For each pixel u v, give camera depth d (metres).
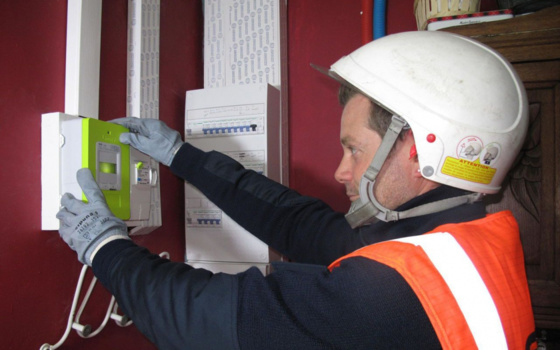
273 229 0.88
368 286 0.43
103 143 0.71
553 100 0.86
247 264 1.08
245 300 0.46
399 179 0.56
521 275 0.52
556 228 0.85
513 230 0.55
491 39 0.87
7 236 0.62
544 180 0.86
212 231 1.12
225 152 1.12
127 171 0.78
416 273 0.42
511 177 0.89
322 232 0.82
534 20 0.85
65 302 0.73
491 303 0.43
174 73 1.15
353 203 0.61
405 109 0.53
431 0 1.00
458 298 0.42
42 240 0.68
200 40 1.34
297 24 1.34
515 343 0.44
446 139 0.52
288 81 1.35
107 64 0.86
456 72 0.54
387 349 0.40
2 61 0.62
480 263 0.45
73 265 0.75
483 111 0.53
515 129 0.55
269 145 1.11
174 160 0.86
